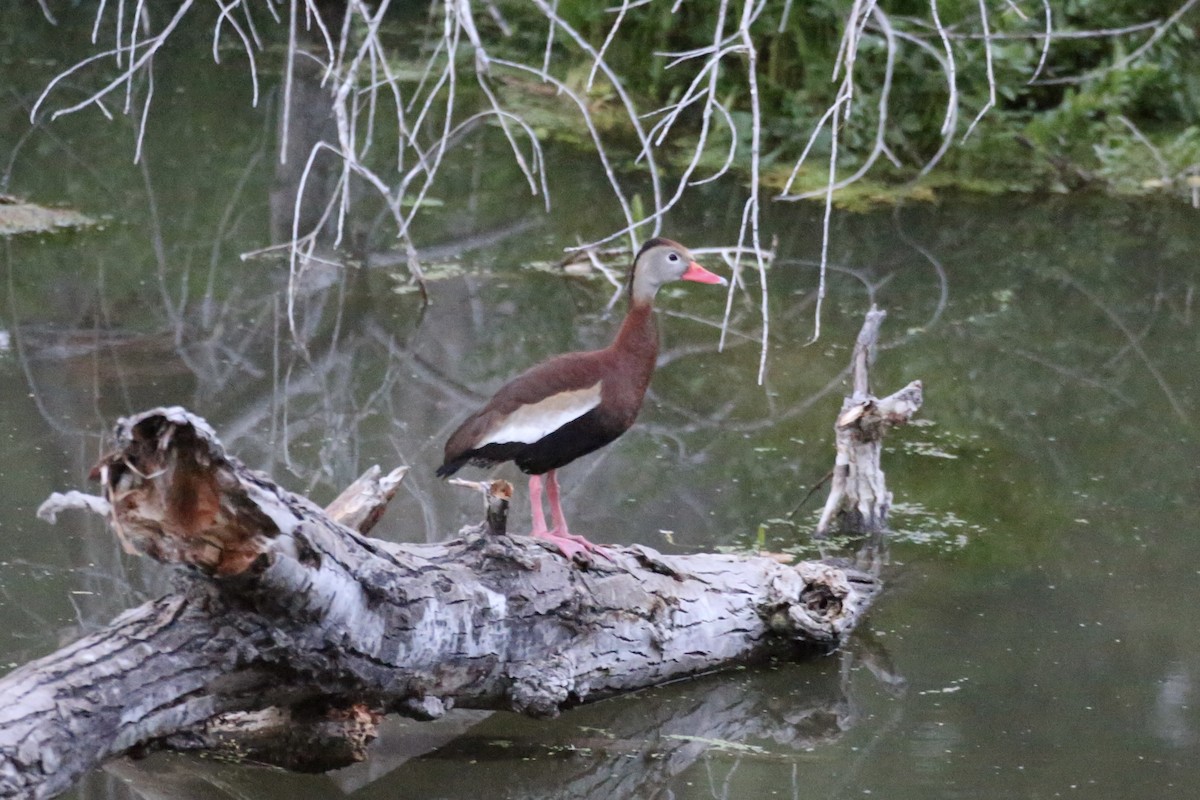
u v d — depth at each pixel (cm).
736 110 2089
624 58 2194
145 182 1873
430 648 750
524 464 868
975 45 1964
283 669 702
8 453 1127
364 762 787
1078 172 2042
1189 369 1442
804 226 1823
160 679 670
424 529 1059
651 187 1919
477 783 774
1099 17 2184
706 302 1572
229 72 2370
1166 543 1084
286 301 1512
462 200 1858
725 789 768
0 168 1878
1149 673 895
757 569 916
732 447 1237
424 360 1386
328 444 1196
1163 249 1808
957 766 791
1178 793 760
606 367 874
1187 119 2209
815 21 2019
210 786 761
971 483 1186
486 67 1123
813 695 874
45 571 959
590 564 843
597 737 820
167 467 605
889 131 1998
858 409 1082
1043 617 970
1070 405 1349
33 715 636
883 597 999
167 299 1497
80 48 2456
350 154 1195
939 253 1759
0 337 1367
